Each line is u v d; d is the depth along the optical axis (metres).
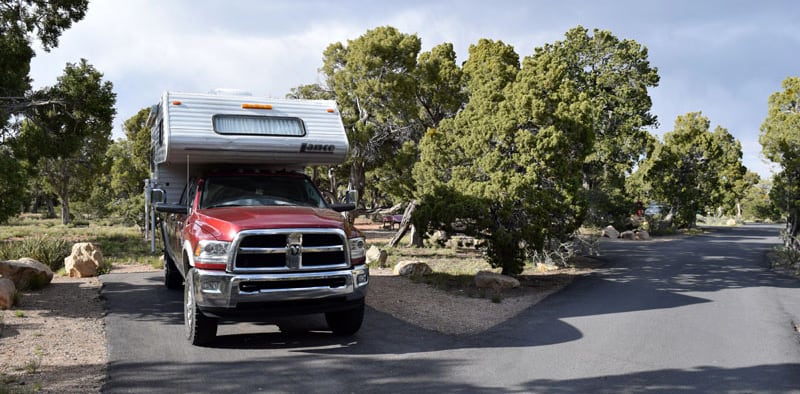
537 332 8.19
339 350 6.93
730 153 59.72
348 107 26.64
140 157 35.00
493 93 14.74
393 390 5.48
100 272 12.88
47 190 44.00
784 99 23.59
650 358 6.80
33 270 10.34
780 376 6.11
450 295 11.42
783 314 9.90
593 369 6.30
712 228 49.03
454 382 5.76
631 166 39.41
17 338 6.98
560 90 14.91
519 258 13.15
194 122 8.07
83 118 14.59
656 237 34.47
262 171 8.77
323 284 6.70
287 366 6.19
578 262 18.61
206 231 6.70
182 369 5.97
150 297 9.94
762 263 18.95
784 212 23.61
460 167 14.13
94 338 7.12
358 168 28.06
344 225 7.03
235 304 6.38
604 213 28.17
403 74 26.33
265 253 6.48
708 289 12.95
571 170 13.98
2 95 14.59
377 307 9.78
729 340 7.80
